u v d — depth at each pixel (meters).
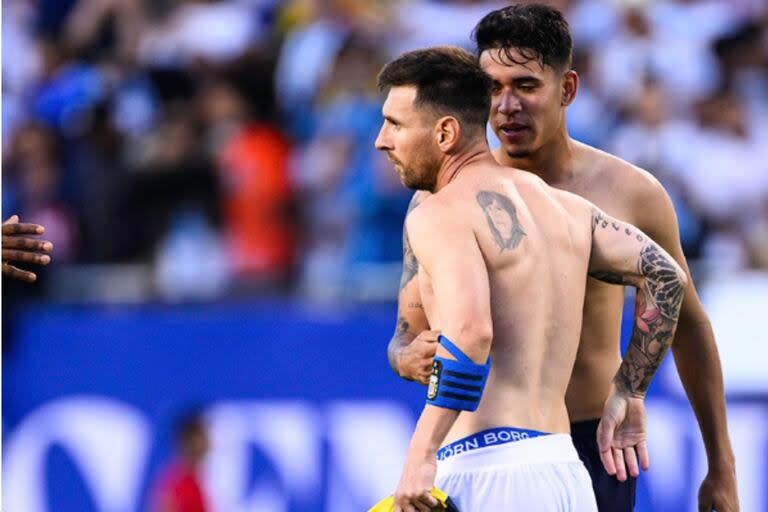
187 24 29.64
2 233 12.45
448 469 10.65
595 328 12.50
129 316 23.91
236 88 27.66
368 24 28.66
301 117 27.56
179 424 23.39
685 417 22.45
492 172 11.06
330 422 23.28
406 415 23.14
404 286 11.82
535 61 11.76
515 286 10.69
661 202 12.76
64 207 26.64
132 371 23.70
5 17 30.33
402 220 25.67
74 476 23.52
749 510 22.72
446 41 28.97
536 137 11.89
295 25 28.83
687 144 26.89
